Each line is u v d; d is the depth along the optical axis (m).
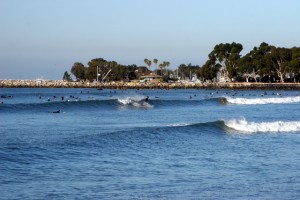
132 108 91.12
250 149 36.38
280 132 45.94
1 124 55.44
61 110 82.19
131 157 32.38
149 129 44.47
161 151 35.09
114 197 22.58
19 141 38.22
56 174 26.78
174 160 31.55
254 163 30.81
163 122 61.22
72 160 30.72
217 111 84.62
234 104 105.44
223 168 29.20
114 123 58.84
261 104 104.94
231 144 38.88
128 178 26.30
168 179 26.20
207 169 28.86
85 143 36.78
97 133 43.31
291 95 151.62
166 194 23.19
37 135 43.31
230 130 46.75
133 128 48.66
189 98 123.31
